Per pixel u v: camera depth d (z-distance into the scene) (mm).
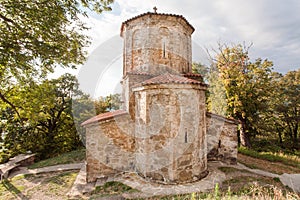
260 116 19297
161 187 6699
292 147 21125
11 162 11555
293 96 21422
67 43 7332
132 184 7039
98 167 8242
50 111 16047
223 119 10453
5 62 6148
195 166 7332
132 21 9727
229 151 10422
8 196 7320
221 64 18344
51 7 6223
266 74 17469
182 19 9539
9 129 15336
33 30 6629
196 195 5867
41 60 6910
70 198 6656
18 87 10000
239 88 16672
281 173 9531
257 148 17828
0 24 6531
